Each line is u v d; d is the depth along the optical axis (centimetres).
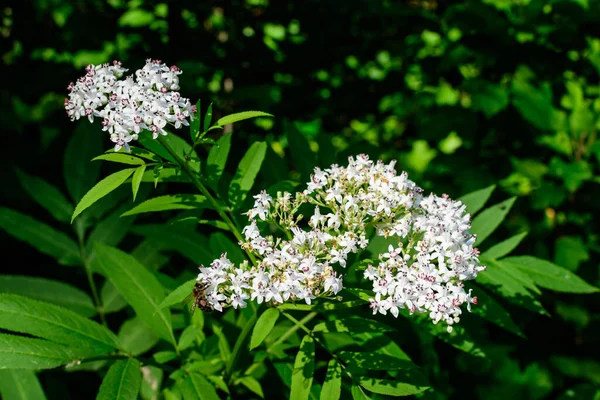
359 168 46
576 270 67
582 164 66
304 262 41
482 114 72
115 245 58
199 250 54
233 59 80
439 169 73
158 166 44
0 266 63
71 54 76
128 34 77
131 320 56
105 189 41
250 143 57
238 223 47
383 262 43
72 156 60
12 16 74
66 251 57
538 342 66
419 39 85
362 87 88
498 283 49
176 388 48
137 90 42
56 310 45
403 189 45
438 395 58
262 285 41
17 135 69
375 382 44
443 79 85
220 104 80
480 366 65
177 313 55
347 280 51
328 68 85
